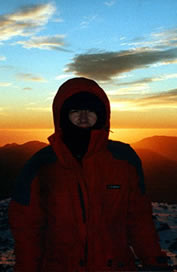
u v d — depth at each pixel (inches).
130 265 60.0
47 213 60.9
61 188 59.6
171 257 332.8
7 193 1142.3
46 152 63.2
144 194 64.9
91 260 57.6
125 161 62.8
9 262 311.3
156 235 63.8
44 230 62.5
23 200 61.3
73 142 62.6
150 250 62.2
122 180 61.5
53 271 57.7
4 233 453.7
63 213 58.9
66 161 59.1
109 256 57.9
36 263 60.0
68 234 58.6
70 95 61.9
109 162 61.7
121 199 61.2
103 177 60.7
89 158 60.3
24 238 60.3
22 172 63.2
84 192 58.7
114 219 60.6
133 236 64.6
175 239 434.0
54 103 64.0
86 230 58.2
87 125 62.2
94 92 62.6
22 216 60.9
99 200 59.4
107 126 64.5
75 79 63.9
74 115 62.2
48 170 61.0
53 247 59.0
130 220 64.7
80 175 59.4
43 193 61.2
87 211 58.5
